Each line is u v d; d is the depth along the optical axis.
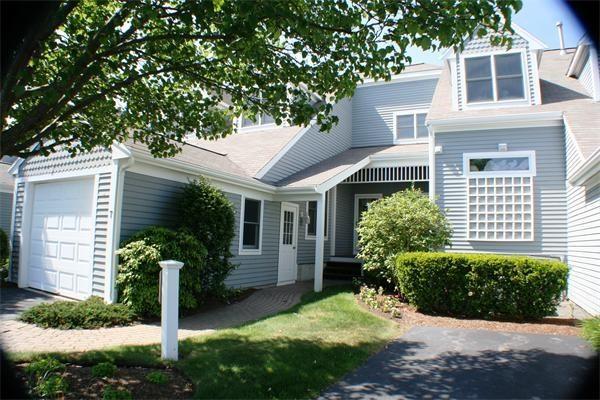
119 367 4.74
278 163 12.38
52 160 9.96
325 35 4.80
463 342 5.98
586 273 8.44
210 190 8.85
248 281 10.99
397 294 9.67
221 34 4.84
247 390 4.09
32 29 3.69
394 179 14.16
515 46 11.49
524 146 10.60
